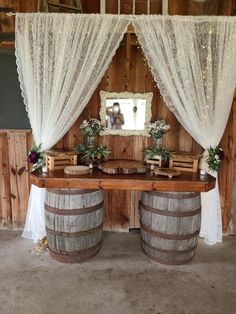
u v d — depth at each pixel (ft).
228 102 9.88
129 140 11.07
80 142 11.04
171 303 7.53
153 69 9.52
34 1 10.16
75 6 10.18
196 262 9.46
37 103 9.87
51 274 8.64
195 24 9.27
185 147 11.00
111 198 11.43
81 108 9.91
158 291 7.98
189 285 8.26
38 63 9.57
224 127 10.17
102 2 10.11
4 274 8.60
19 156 11.10
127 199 11.43
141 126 10.87
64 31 9.28
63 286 8.12
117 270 8.92
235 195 11.33
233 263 9.41
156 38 9.25
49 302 7.49
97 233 9.47
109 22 9.18
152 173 9.63
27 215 10.82
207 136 10.16
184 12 10.23
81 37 9.30
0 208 11.45
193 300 7.65
